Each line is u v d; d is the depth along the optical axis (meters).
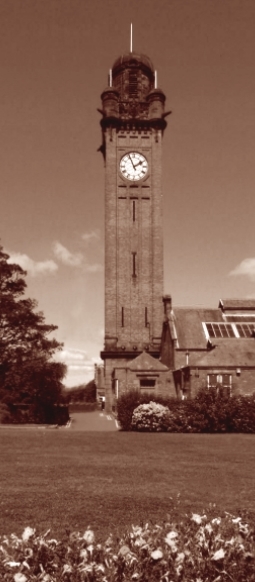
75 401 93.06
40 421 49.44
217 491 14.84
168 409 36.78
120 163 72.06
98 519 11.80
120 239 70.25
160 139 72.69
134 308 68.44
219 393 37.41
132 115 72.81
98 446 25.14
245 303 61.59
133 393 42.03
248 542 6.94
